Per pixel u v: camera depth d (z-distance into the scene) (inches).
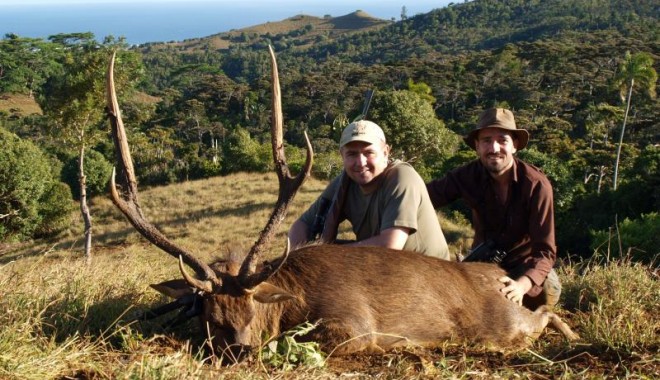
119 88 822.5
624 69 1850.4
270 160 1770.4
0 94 4052.7
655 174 1091.3
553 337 193.2
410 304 173.2
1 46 4190.5
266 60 6963.6
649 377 153.4
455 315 178.9
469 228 1022.4
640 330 179.6
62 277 213.2
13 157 1065.5
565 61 3895.2
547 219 199.8
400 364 158.6
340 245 183.6
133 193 162.2
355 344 166.4
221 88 3673.7
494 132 200.2
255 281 155.1
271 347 155.9
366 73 3863.2
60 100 804.0
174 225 1133.7
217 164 1953.7
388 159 202.2
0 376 132.5
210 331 158.6
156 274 255.4
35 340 152.9
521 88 3284.9
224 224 1116.5
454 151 1758.1
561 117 2965.1
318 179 1535.4
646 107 2659.9
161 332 175.8
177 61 7062.0
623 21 6904.5
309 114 3302.2
